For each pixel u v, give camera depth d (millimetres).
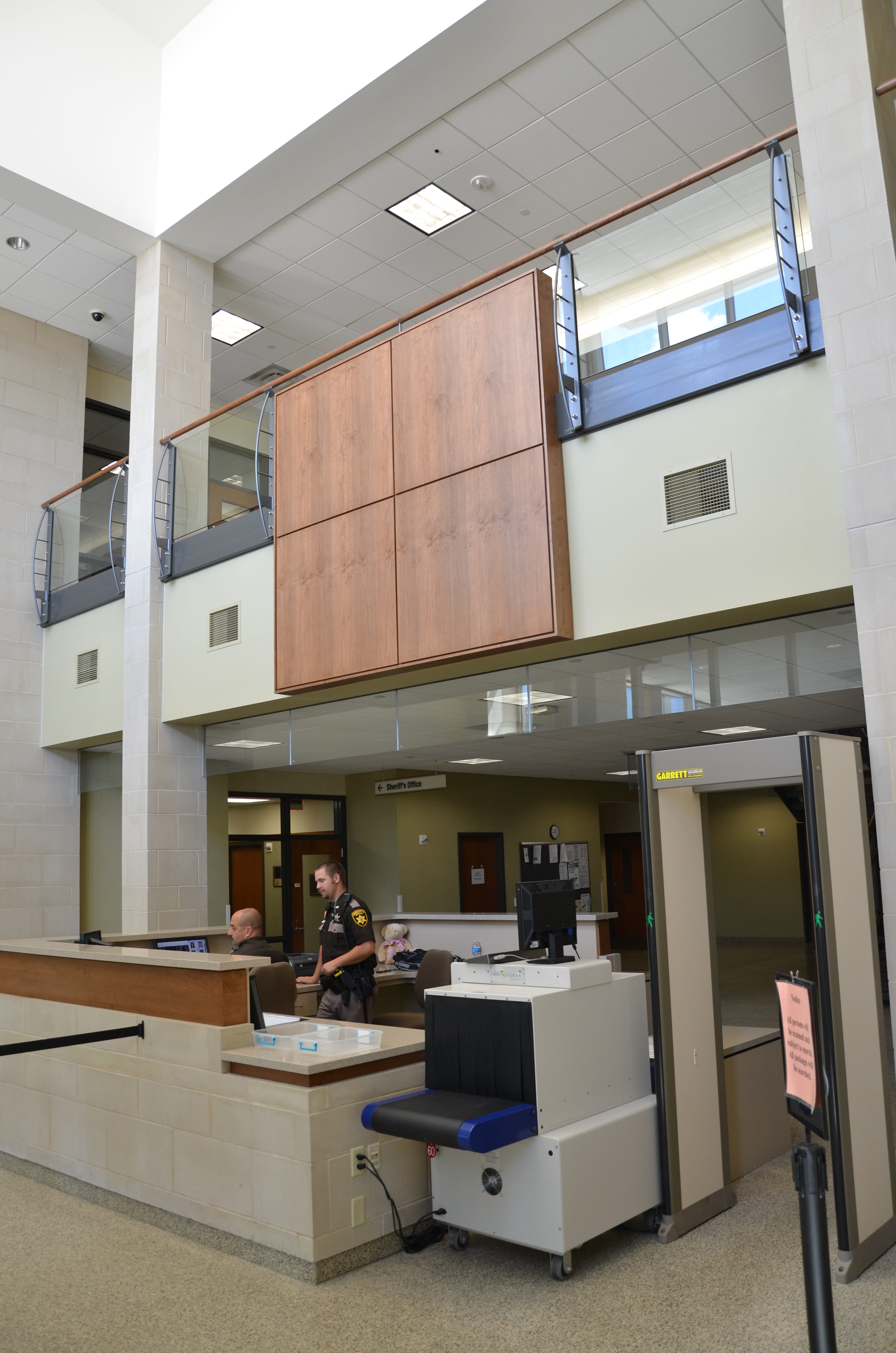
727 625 5480
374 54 7520
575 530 5758
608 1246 3980
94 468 11945
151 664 8695
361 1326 3379
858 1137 3734
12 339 10766
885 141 4785
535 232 9336
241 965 4398
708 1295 3500
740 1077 4832
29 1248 4207
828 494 4855
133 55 9211
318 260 9672
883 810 4246
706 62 7371
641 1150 4023
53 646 10453
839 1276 3584
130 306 10727
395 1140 4129
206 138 8852
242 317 10711
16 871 10117
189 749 8859
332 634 6844
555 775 14984
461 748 10258
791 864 17609
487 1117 3527
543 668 6422
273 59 8305
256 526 7867
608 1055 4098
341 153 8219
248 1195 4035
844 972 3787
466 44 7172
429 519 6293
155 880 8484
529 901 4176
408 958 7930
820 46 4934
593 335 5805
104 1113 4832
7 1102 5570
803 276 4965
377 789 13008
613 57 7309
